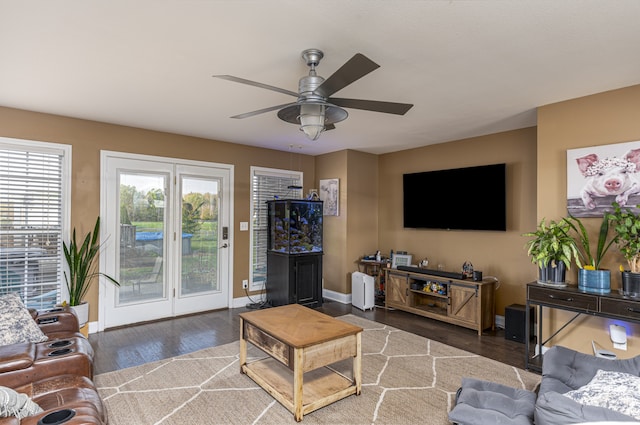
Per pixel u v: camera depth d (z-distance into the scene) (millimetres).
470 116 3740
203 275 4871
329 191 5816
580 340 3115
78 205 3844
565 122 3205
